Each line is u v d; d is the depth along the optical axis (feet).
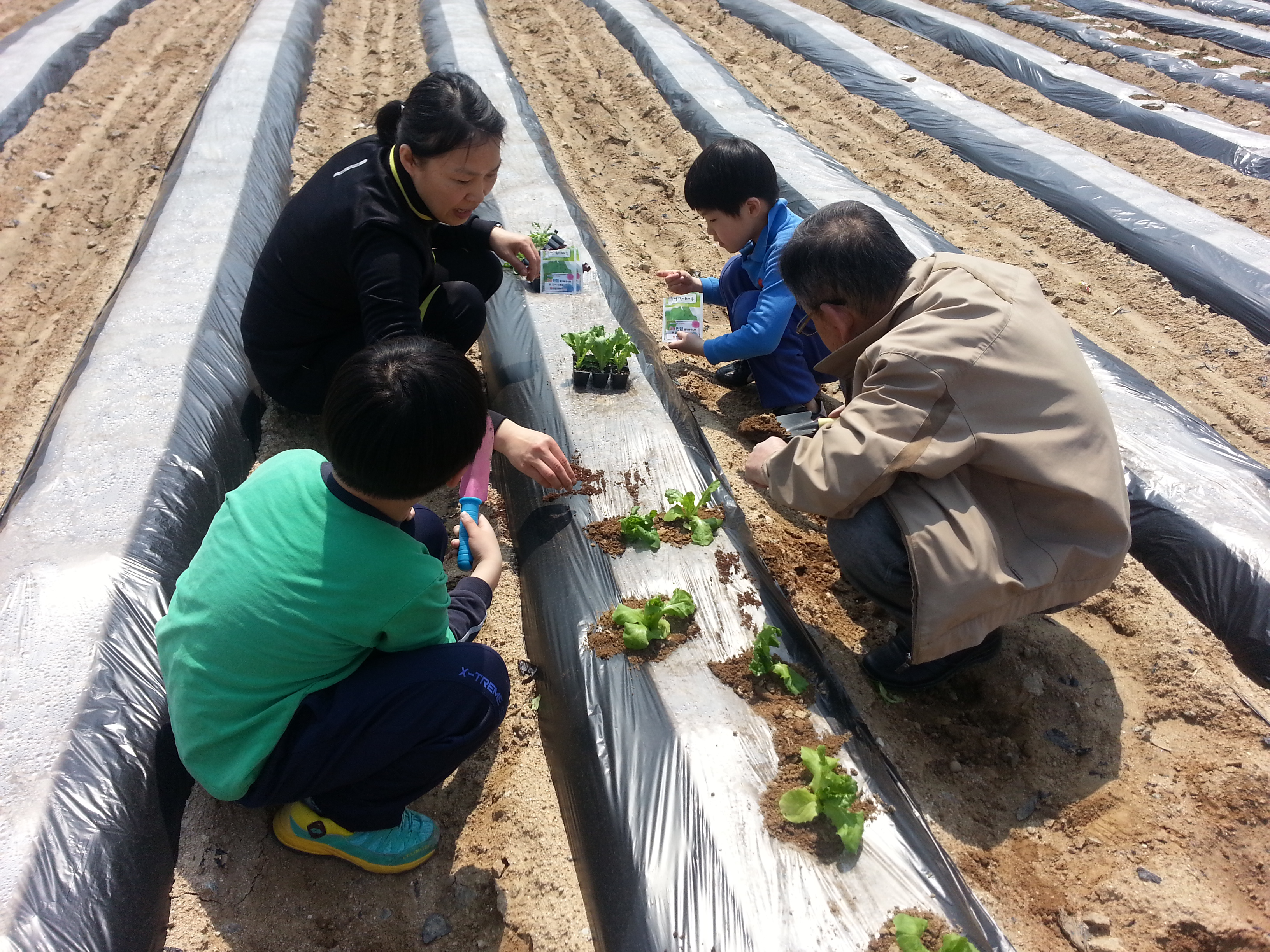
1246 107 23.85
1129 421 12.96
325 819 7.24
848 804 7.06
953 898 6.83
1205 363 15.66
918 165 22.39
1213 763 8.77
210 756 6.66
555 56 28.25
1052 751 9.00
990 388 7.75
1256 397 14.83
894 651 9.11
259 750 6.46
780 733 7.84
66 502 10.00
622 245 17.97
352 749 6.63
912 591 8.04
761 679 8.36
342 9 31.91
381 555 6.44
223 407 12.07
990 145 22.07
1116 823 8.29
